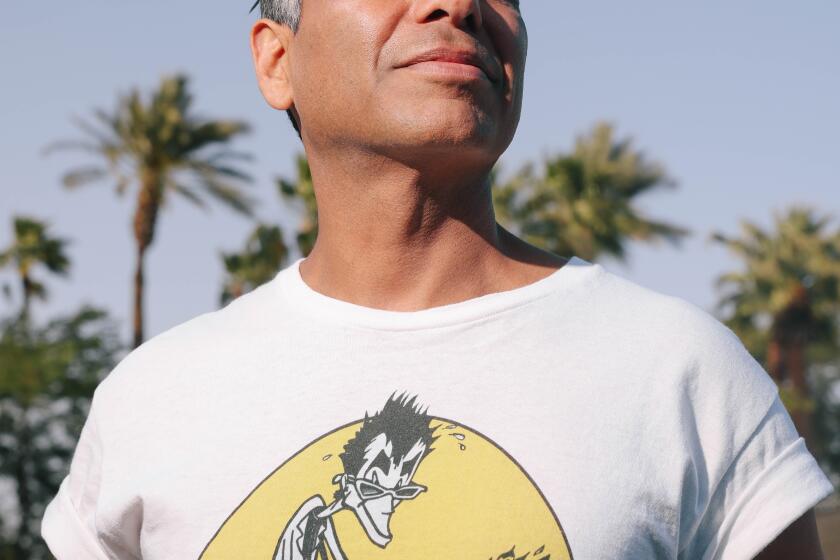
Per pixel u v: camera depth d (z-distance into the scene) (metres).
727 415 1.63
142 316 28.30
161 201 28.39
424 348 1.67
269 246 26.53
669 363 1.64
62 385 30.91
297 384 1.69
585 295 1.74
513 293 1.71
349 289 1.81
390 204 1.76
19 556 30.48
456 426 1.59
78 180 28.25
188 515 1.64
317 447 1.62
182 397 1.75
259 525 1.59
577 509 1.52
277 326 1.78
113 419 1.80
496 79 1.74
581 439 1.57
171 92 28.73
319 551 1.55
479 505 1.54
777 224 32.75
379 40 1.71
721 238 32.97
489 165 1.75
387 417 1.62
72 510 1.90
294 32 1.88
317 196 1.88
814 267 31.78
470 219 1.78
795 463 1.64
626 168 25.31
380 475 1.58
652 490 1.55
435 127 1.66
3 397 30.73
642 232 24.92
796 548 1.63
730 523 1.62
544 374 1.63
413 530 1.53
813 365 42.31
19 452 30.95
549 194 24.98
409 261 1.78
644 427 1.59
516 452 1.57
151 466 1.71
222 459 1.65
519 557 1.50
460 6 1.69
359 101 1.72
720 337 1.71
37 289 32.00
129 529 1.75
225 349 1.78
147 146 28.08
